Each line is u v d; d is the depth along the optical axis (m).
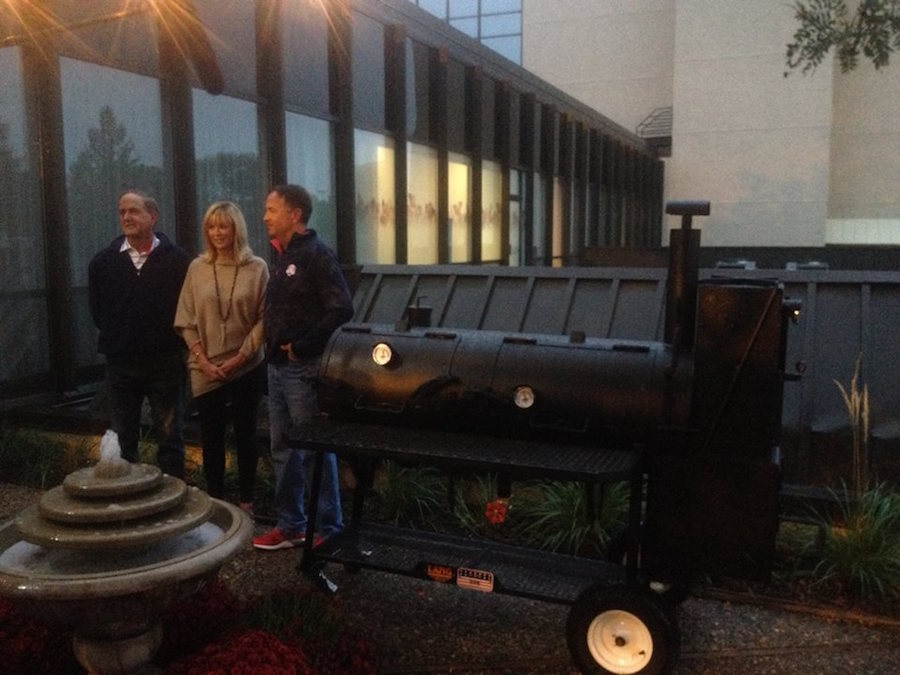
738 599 4.18
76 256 8.27
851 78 27.22
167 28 8.34
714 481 3.40
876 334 6.10
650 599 3.28
